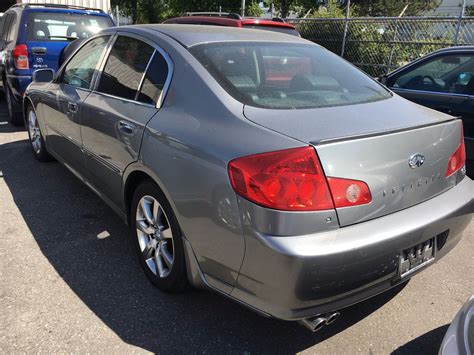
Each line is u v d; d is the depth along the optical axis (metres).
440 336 2.60
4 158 5.47
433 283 3.13
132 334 2.51
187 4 20.09
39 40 6.73
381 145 2.22
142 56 3.12
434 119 2.63
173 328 2.57
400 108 2.76
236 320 2.67
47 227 3.71
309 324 2.19
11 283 2.91
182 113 2.60
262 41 3.17
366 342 2.53
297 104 2.54
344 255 2.04
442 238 2.57
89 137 3.51
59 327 2.53
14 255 3.25
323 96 2.72
